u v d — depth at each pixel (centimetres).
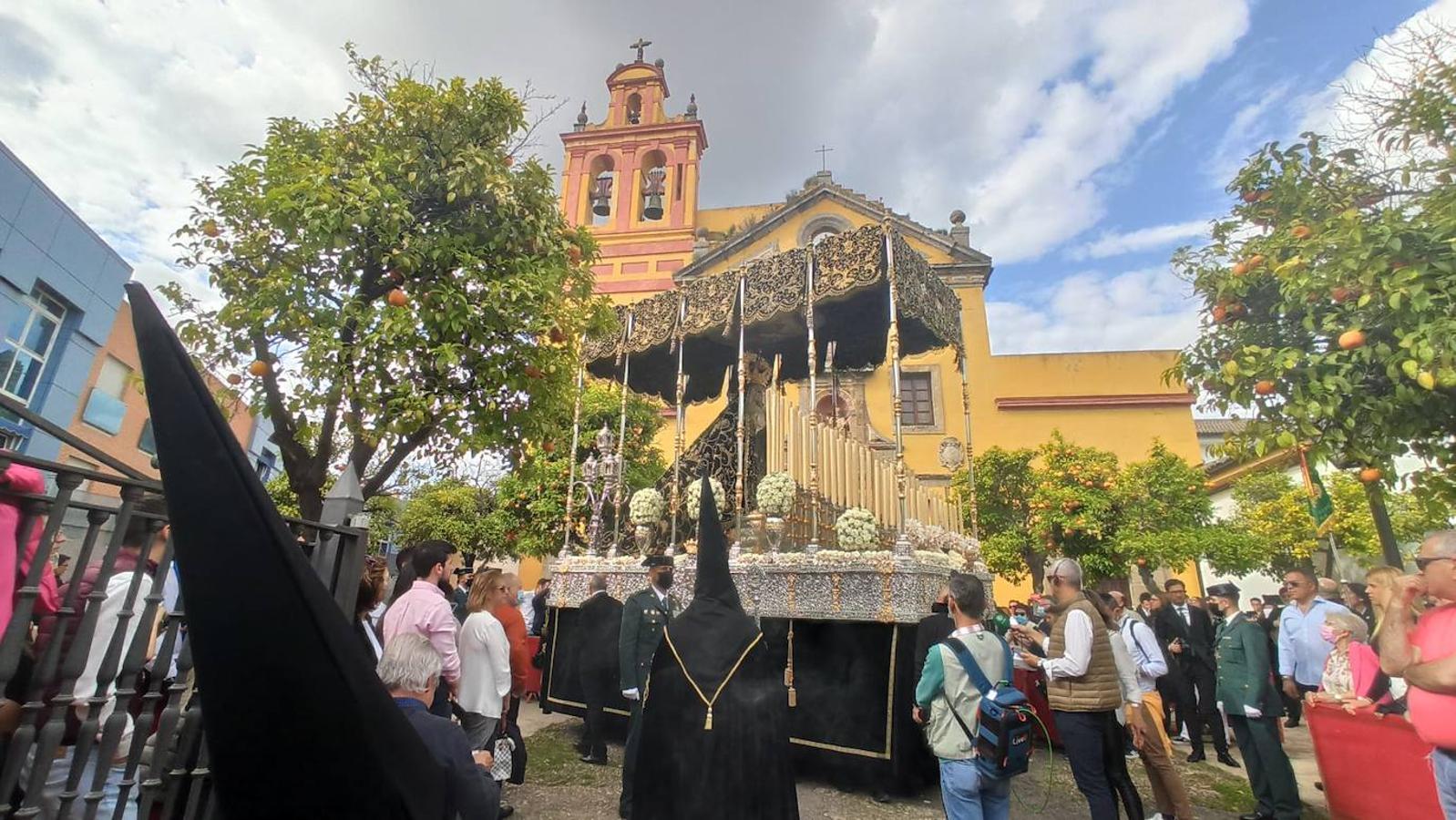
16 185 1111
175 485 153
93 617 243
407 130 559
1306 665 589
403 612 405
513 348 544
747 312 705
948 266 2036
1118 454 1867
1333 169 516
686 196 2355
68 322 1255
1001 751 325
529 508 1312
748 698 345
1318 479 642
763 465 778
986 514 1381
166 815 275
